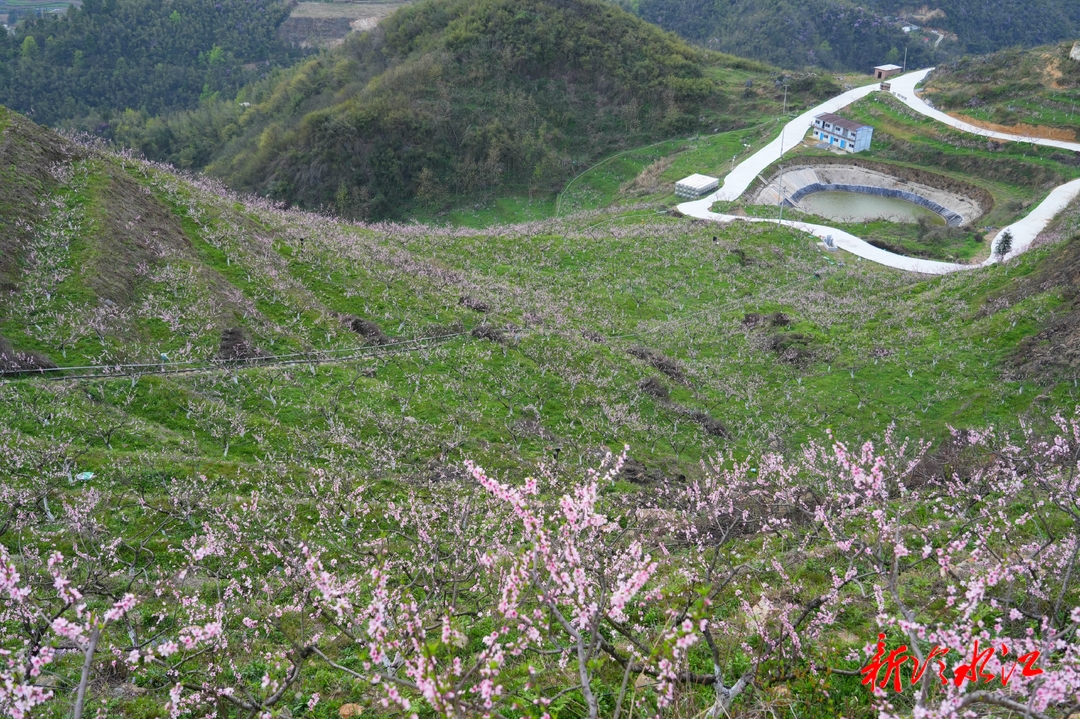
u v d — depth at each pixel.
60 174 52.25
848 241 88.25
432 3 163.25
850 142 121.19
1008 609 14.25
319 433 37.94
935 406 50.72
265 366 43.78
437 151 136.25
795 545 21.77
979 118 121.94
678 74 147.88
